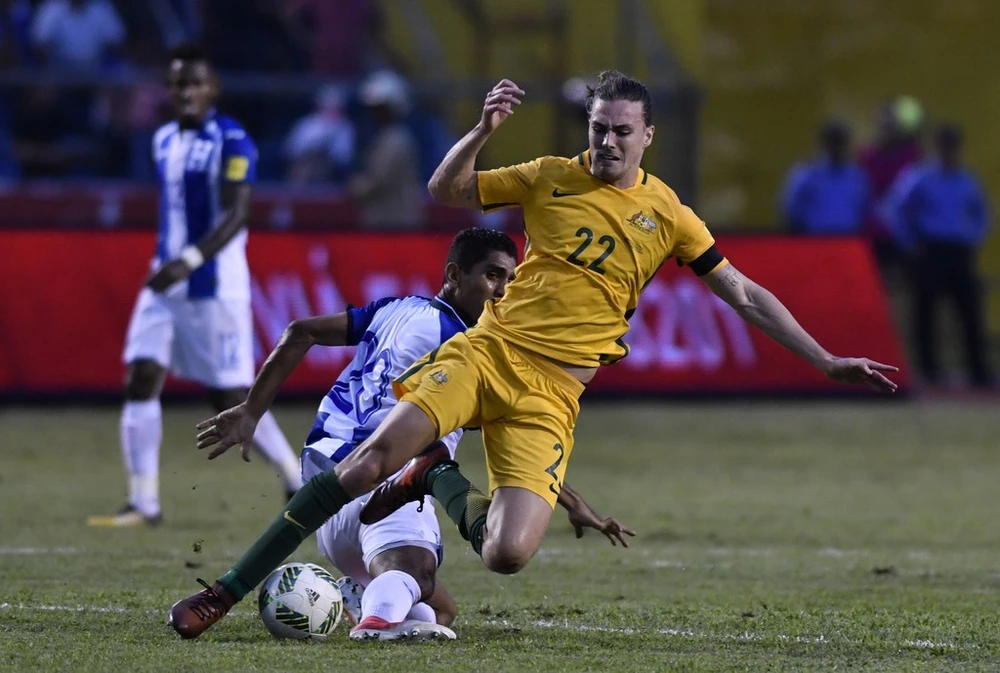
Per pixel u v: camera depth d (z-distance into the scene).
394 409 18.89
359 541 20.25
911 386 58.12
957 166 63.34
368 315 20.66
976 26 78.19
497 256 20.42
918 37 77.81
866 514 34.66
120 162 62.09
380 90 57.81
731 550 29.38
